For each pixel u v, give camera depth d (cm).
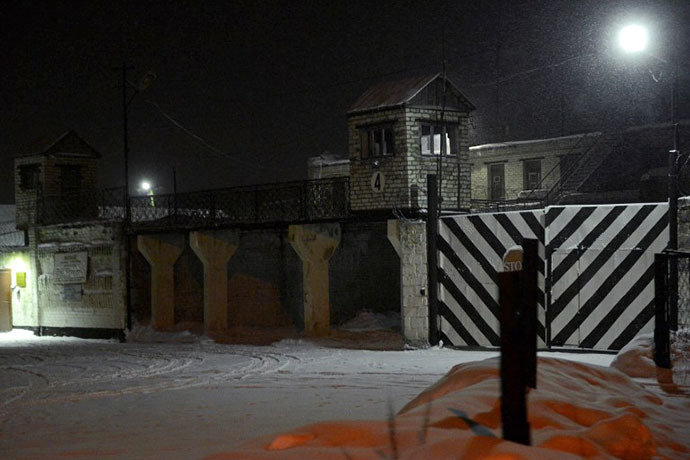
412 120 2314
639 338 1156
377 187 2359
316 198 2481
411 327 1928
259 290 3105
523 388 430
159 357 2131
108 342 2966
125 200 3078
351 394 1116
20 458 692
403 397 1058
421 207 2300
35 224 3441
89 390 1420
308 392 1170
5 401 1326
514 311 432
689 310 1422
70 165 3522
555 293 1689
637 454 494
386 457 404
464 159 2420
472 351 1833
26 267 3506
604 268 1647
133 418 994
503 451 385
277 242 3103
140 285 3072
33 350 2612
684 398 807
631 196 3147
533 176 3838
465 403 549
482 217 1838
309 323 2480
